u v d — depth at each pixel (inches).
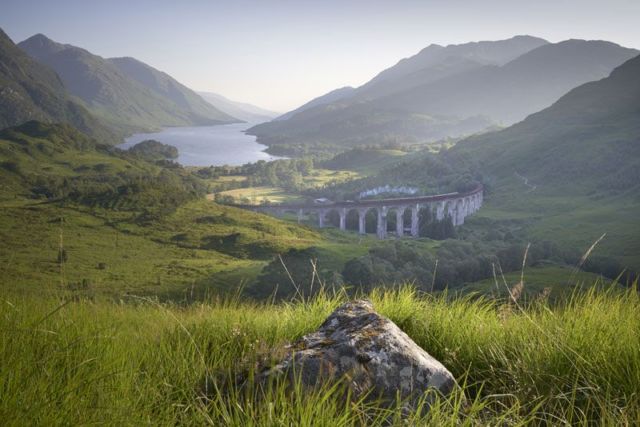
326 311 229.5
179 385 156.8
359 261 3526.1
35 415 105.3
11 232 7475.4
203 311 241.4
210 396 150.5
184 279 4813.0
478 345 192.2
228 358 180.5
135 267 5851.4
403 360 142.7
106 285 4232.3
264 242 7564.0
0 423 99.9
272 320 229.3
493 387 168.6
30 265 4658.0
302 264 3730.3
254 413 118.0
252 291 3390.7
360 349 144.3
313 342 158.2
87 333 171.9
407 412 130.3
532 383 160.6
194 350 181.5
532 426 137.2
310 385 136.3
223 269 5467.5
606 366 158.7
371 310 179.0
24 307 187.5
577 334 177.9
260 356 158.9
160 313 255.9
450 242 4771.2
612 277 4379.9
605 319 188.4
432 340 204.1
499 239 7234.3
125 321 241.8
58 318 188.1
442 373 143.6
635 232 7593.5
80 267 5506.9
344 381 134.1
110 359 158.1
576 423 142.5
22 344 143.3
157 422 123.7
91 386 128.6
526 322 203.6
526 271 3676.2
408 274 3479.3
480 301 235.3
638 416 122.2
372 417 128.8
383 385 137.2
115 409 119.6
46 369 130.7
